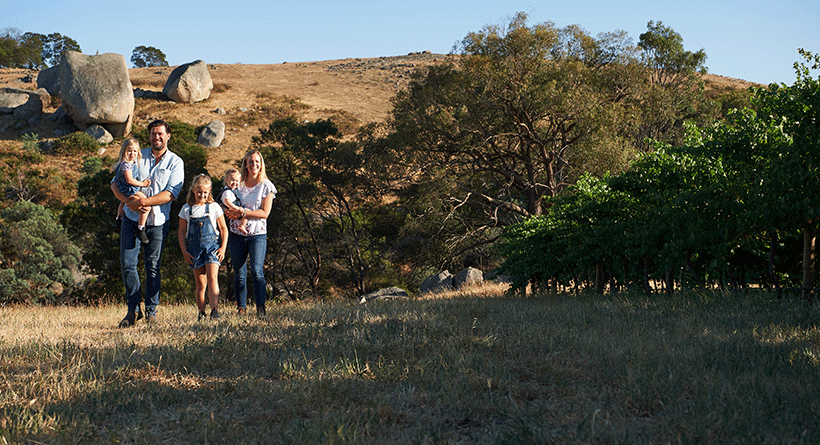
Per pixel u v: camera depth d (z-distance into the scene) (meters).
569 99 21.23
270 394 3.03
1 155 38.41
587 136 21.98
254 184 6.33
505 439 2.36
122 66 44.16
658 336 4.31
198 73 53.69
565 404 2.84
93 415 2.72
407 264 28.67
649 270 9.52
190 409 2.82
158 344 4.32
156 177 5.78
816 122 5.88
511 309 6.51
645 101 25.84
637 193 8.38
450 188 23.69
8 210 23.00
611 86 25.41
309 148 25.64
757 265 8.13
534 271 10.05
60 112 45.06
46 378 3.29
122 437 2.44
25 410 2.64
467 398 2.88
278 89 65.31
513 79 22.12
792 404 2.65
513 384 3.14
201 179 6.00
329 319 5.79
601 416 2.61
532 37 21.95
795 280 7.75
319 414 2.69
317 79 73.88
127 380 3.36
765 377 3.05
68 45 105.00
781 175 5.89
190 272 20.95
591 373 3.37
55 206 33.22
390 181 24.58
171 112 49.53
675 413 2.60
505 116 22.41
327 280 28.58
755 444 2.20
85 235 23.78
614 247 8.62
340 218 26.91
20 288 21.23
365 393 3.06
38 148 40.22
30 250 22.12
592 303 7.20
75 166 38.62
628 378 3.13
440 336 4.51
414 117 23.47
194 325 5.31
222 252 6.15
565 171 24.53
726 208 6.56
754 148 6.64
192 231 6.02
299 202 25.70
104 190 21.91
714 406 2.65
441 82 23.78
